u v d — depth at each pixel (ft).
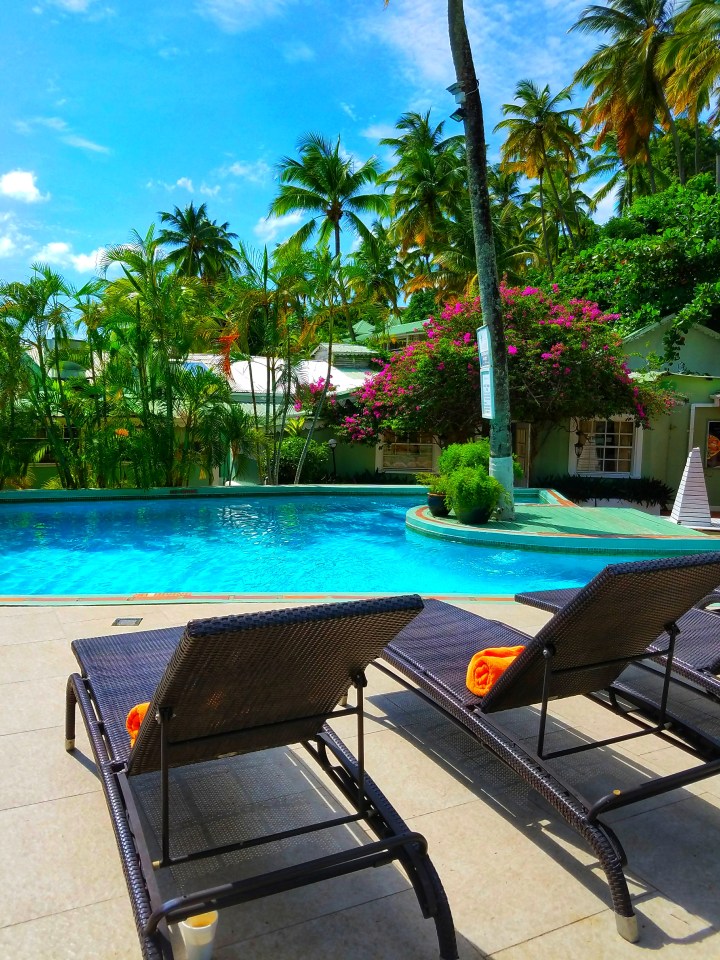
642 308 61.77
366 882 7.45
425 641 12.00
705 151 102.83
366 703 12.17
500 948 6.49
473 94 33.17
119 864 7.66
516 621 17.34
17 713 11.53
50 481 51.03
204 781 9.29
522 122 102.01
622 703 12.00
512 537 32.83
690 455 38.86
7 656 14.33
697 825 8.61
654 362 56.95
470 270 98.89
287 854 7.79
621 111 85.87
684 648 12.21
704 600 15.39
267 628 5.81
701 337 60.18
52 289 45.39
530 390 52.19
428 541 35.40
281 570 29.25
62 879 7.39
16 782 9.34
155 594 19.61
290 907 7.02
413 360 56.65
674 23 81.10
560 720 11.52
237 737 7.23
